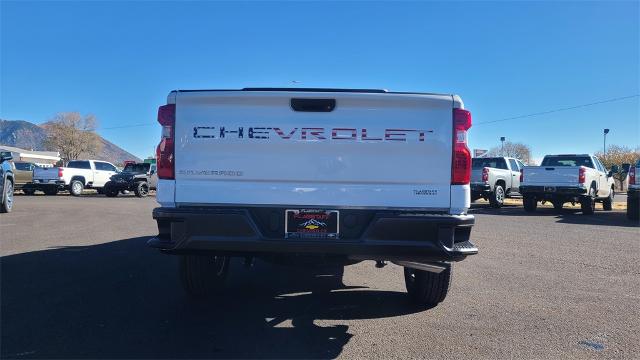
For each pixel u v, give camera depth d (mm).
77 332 4539
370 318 5082
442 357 4086
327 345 4324
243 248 4258
